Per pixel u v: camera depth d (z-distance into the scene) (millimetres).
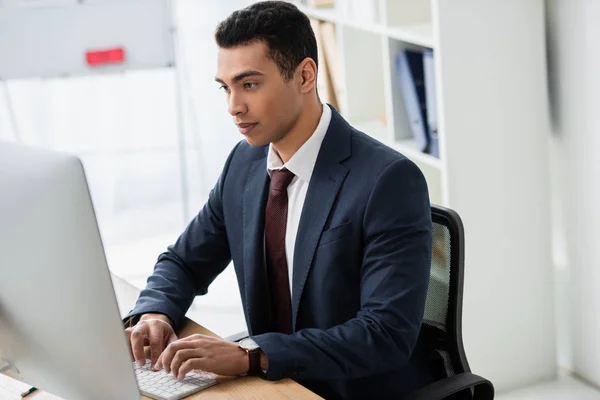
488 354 2924
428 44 2725
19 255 1318
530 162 2826
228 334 3555
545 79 2777
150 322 1732
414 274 1613
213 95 4754
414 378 1733
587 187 2801
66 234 1249
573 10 2699
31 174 1261
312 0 3646
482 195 2799
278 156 1773
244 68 1617
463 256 1734
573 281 2959
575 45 2723
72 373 1361
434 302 1776
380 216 1630
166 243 4500
